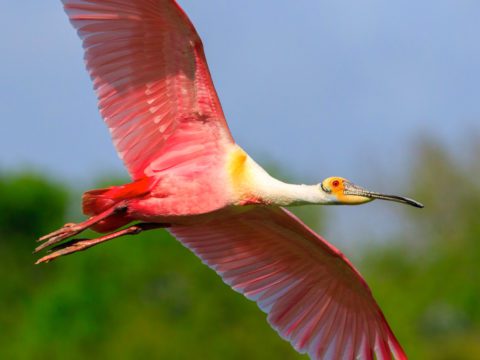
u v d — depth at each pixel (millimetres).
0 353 36688
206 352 32406
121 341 33094
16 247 45688
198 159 13773
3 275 43812
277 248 14789
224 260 14805
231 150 13805
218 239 14742
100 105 13664
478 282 42594
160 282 36156
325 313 14922
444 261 43188
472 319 41656
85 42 13539
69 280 37188
